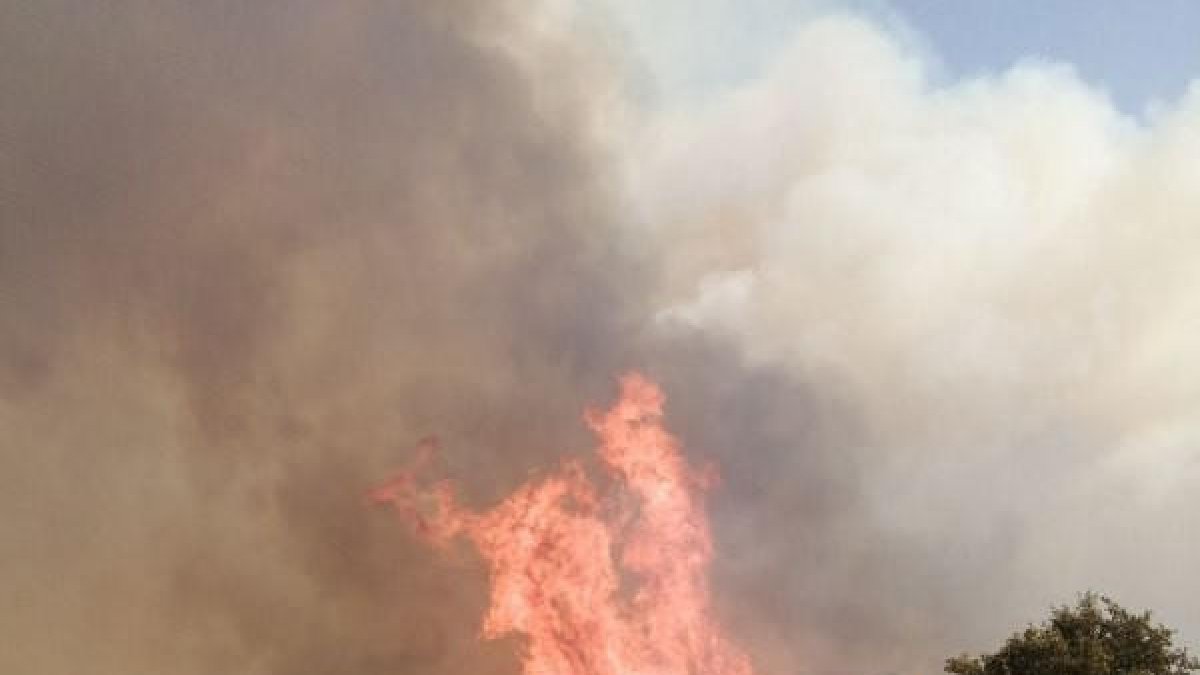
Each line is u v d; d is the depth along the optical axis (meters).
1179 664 26.64
